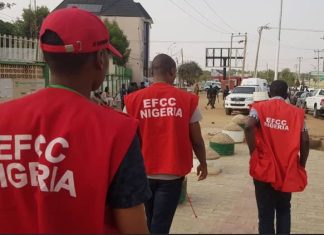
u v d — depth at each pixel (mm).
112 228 1658
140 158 1652
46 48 1710
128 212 1615
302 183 4355
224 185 8016
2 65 12961
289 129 4398
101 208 1578
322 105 29781
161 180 3834
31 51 14195
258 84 34500
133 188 1612
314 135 19359
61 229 1576
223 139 11562
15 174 1615
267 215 4488
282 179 4336
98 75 1819
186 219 5766
